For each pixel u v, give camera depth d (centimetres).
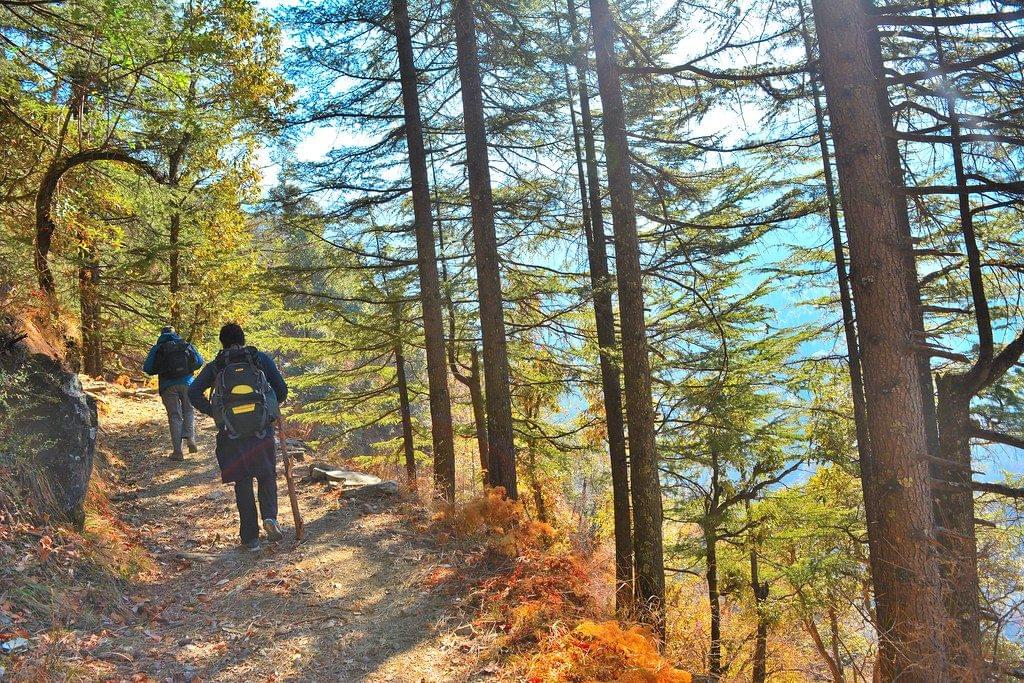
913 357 620
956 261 946
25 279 767
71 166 1173
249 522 641
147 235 1630
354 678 425
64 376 570
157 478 884
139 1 868
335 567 603
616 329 1386
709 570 1515
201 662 431
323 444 1479
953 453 830
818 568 1154
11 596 421
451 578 576
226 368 647
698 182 1075
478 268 1025
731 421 1267
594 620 523
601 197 1260
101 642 427
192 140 1215
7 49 962
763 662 1505
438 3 1055
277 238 1188
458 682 425
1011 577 997
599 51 879
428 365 1100
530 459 1470
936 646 618
